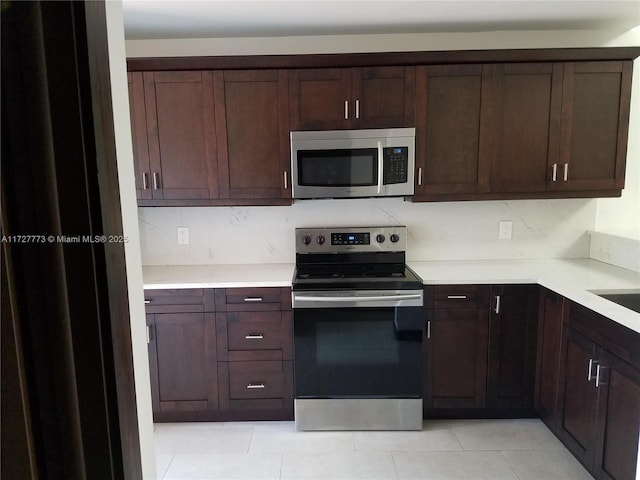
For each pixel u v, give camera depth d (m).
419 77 2.50
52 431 0.69
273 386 2.57
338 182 2.57
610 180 2.59
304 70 2.51
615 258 2.71
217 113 2.55
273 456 2.32
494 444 2.38
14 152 0.63
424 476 2.14
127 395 0.79
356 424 2.52
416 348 2.45
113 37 0.86
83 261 0.68
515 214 2.93
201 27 2.55
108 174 0.72
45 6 0.63
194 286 2.49
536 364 2.50
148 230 2.97
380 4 2.23
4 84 0.62
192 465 2.26
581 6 2.30
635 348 1.69
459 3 2.24
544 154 2.57
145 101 2.54
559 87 2.51
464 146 2.57
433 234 2.96
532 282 2.45
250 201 2.64
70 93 0.65
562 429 2.24
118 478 0.75
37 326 0.66
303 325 2.45
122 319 0.78
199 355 2.56
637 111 2.77
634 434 1.69
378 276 2.54
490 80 2.50
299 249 2.88
